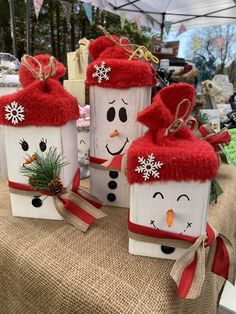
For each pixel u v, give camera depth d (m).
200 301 0.44
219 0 2.13
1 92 0.64
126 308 0.32
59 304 0.36
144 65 0.46
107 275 0.36
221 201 0.59
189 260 0.36
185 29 2.41
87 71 0.49
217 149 0.63
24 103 0.42
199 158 0.33
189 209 0.36
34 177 0.45
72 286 0.35
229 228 0.59
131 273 0.37
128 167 0.37
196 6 2.25
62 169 0.46
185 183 0.35
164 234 0.38
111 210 0.54
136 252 0.40
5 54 0.74
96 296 0.34
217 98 1.21
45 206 0.48
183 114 0.38
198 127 0.62
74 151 0.50
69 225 0.47
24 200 0.48
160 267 0.38
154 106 0.36
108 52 0.48
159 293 0.34
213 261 0.42
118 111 0.49
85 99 0.80
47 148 0.45
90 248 0.42
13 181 0.48
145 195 0.37
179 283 0.34
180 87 0.37
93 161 0.54
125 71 0.45
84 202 0.49
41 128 0.44
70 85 0.82
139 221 0.38
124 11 2.00
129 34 2.47
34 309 0.40
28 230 0.46
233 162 0.74
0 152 0.68
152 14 2.29
